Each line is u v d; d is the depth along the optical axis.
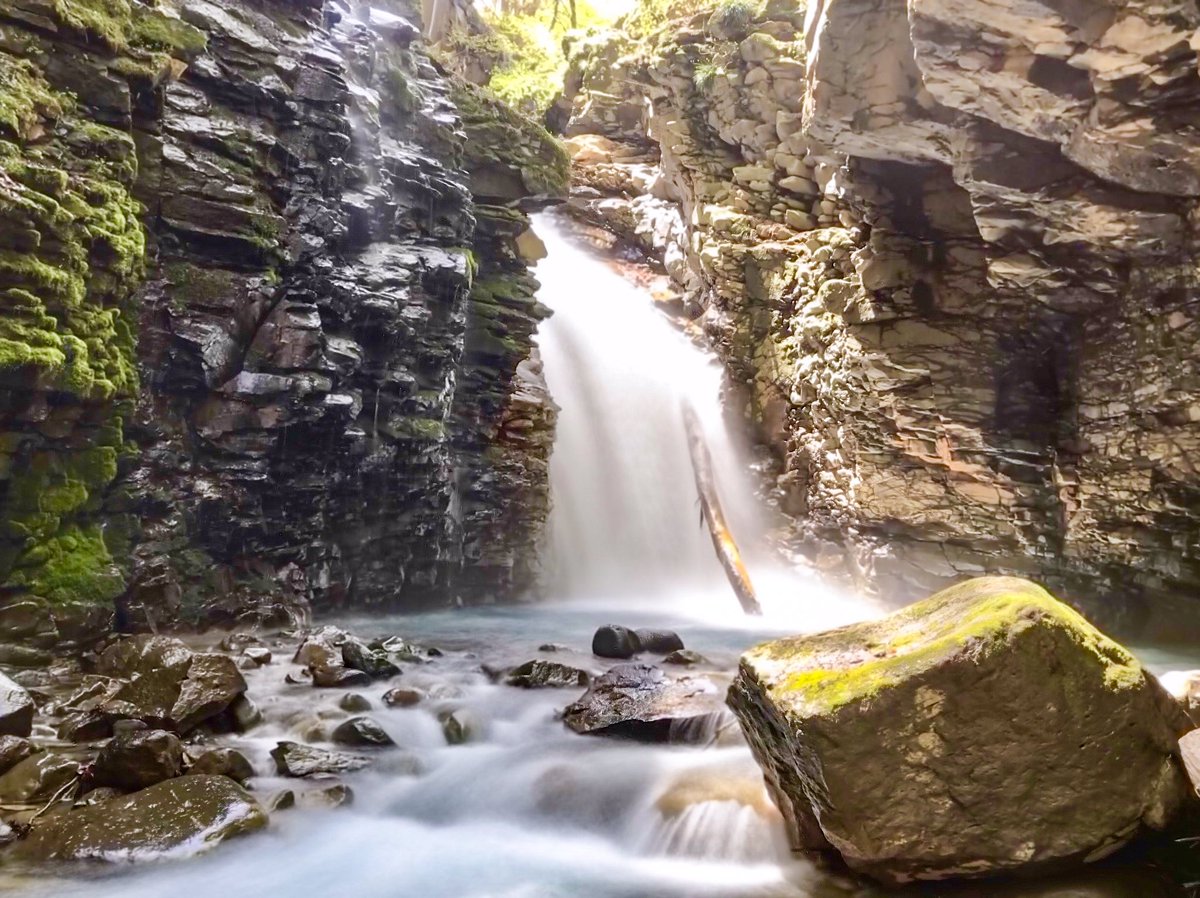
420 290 12.75
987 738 4.03
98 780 5.20
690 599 17.05
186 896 4.39
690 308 21.06
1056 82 8.45
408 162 13.30
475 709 7.30
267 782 5.62
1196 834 4.19
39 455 8.06
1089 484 12.06
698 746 6.41
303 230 11.05
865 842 4.06
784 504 17.66
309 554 11.18
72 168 8.30
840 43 10.59
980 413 13.24
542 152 16.30
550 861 5.08
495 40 24.70
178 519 9.67
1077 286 11.54
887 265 13.44
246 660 8.30
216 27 10.55
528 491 15.62
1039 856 4.08
